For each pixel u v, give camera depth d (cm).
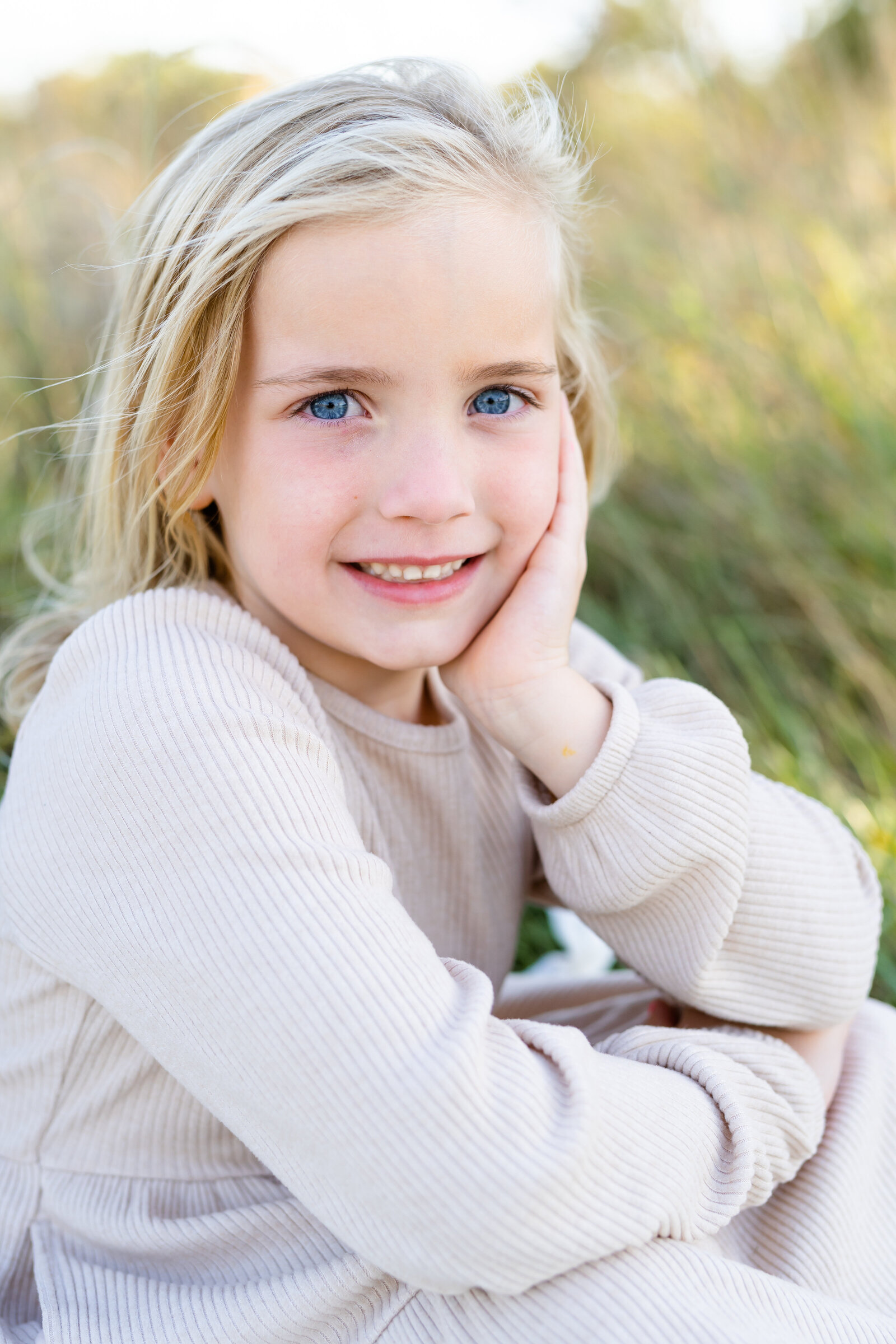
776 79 311
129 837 88
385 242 93
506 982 140
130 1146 101
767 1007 110
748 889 108
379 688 113
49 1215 102
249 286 97
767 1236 107
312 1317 89
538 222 101
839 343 265
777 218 286
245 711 90
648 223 313
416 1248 81
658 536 252
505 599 111
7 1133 104
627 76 337
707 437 267
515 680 106
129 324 113
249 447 101
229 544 112
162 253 107
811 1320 90
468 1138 80
